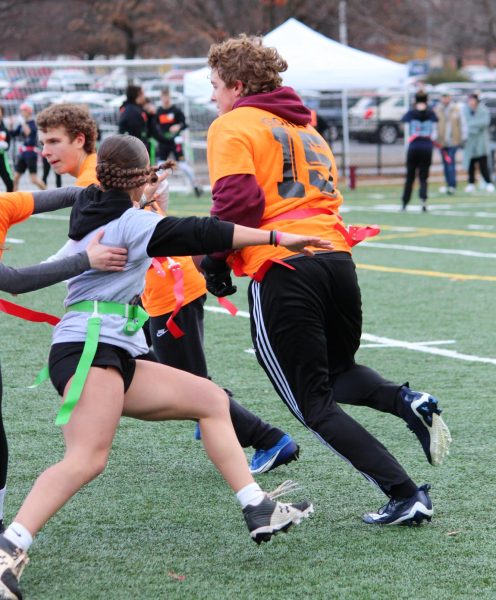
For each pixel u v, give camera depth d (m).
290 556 6.66
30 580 6.32
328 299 6.99
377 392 7.25
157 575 6.38
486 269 19.92
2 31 67.06
